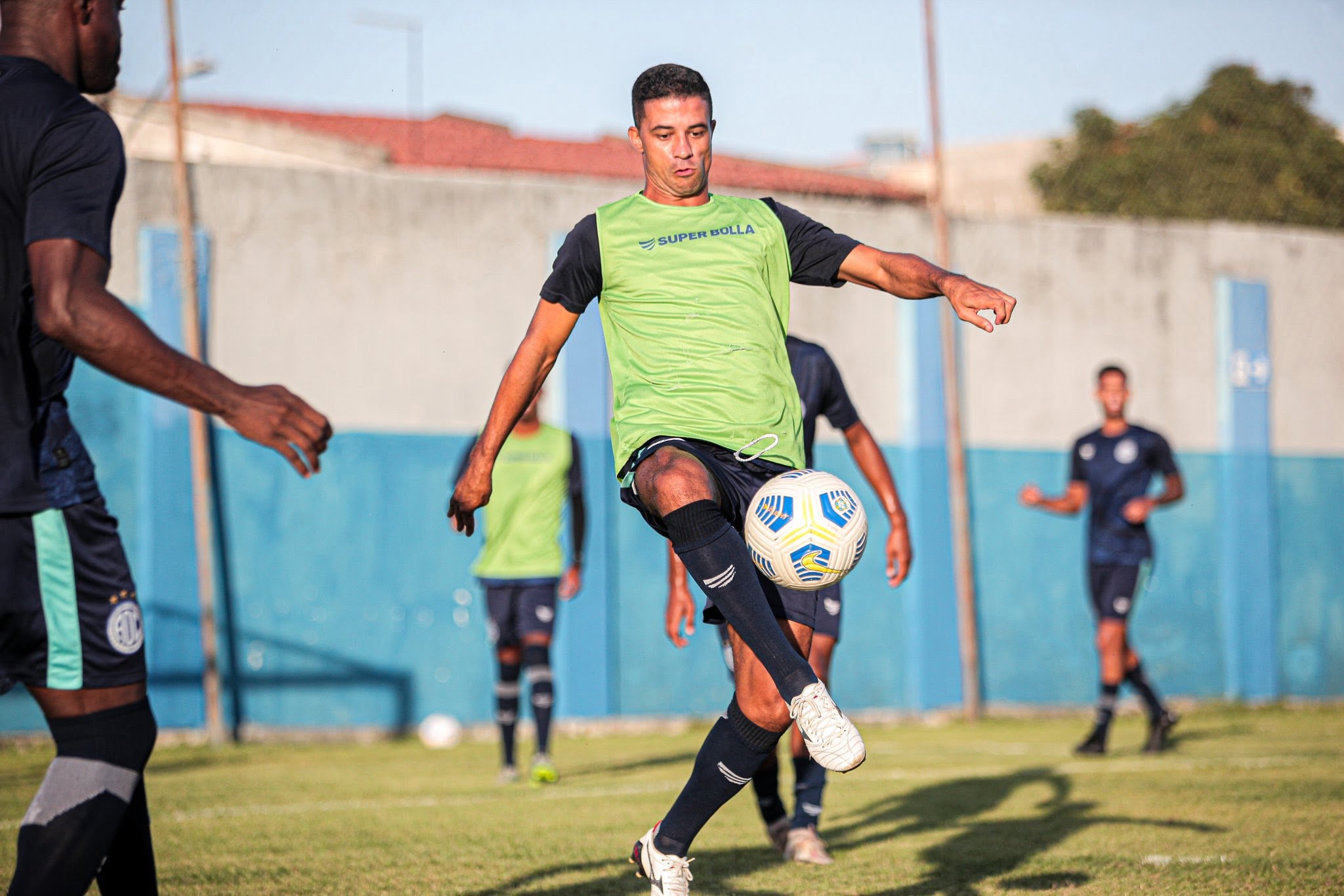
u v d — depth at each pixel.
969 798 23.03
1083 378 47.69
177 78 37.53
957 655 45.00
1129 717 45.41
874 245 45.41
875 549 44.44
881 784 25.39
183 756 33.62
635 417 11.60
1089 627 46.88
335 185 39.75
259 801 23.69
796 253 12.30
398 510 39.66
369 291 39.84
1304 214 59.69
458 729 37.16
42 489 8.52
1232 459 49.12
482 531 31.58
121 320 7.81
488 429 11.78
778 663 10.27
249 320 38.69
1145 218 64.25
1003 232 47.00
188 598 37.16
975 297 10.84
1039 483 46.75
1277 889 14.38
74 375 36.50
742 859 17.09
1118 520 31.59
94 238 7.98
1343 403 51.66
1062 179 76.38
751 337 11.68
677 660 41.91
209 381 8.06
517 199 41.44
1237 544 49.00
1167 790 23.75
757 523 11.23
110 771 8.68
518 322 41.16
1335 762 29.22
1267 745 34.19
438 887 15.11
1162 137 64.19
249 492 38.38
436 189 40.69
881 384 44.97
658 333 11.70
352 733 38.66
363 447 39.47
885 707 44.12
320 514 38.94
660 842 11.44
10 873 16.39
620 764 31.16
